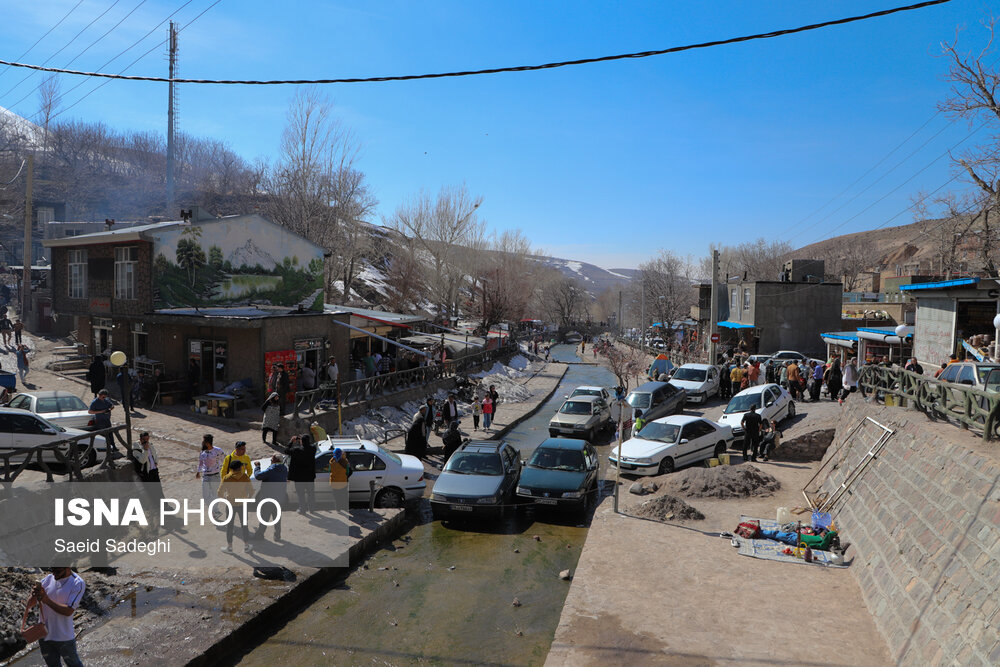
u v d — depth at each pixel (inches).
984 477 322.3
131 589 373.7
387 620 369.1
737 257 3991.1
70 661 261.4
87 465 521.3
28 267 1411.2
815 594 378.6
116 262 964.0
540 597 402.9
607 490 655.1
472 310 2450.8
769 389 863.1
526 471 603.8
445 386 1211.2
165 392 873.5
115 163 4274.1
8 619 312.8
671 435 713.6
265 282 1034.7
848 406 686.5
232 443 698.8
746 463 695.7
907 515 382.9
